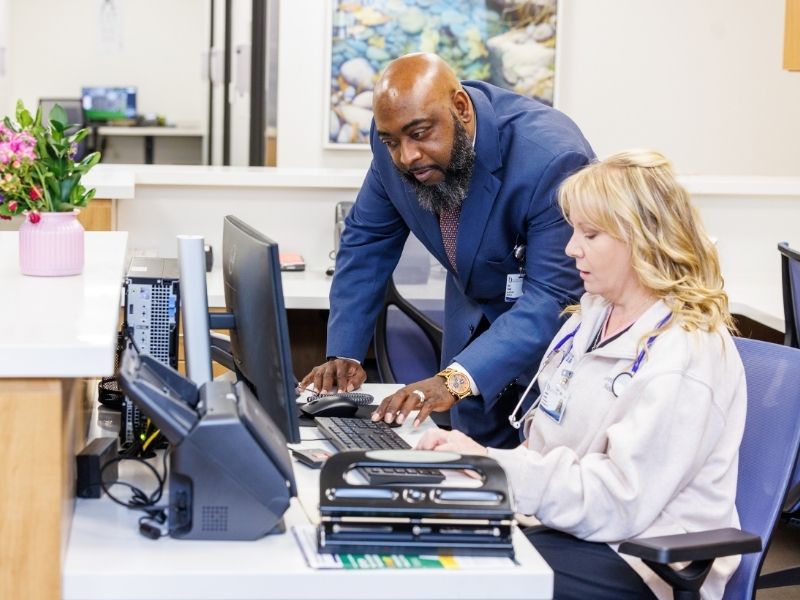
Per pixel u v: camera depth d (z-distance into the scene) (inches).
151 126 328.8
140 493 61.7
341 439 77.0
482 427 103.3
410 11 212.7
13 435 53.1
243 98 225.5
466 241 93.2
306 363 146.9
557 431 73.9
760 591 119.9
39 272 71.8
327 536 55.2
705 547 60.4
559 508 65.9
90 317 59.1
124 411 72.0
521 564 55.3
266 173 141.6
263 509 56.9
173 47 334.3
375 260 100.9
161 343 73.5
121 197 124.6
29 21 328.8
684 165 226.1
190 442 55.7
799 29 142.1
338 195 143.4
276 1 213.0
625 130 223.5
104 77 334.0
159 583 52.9
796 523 97.6
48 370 52.4
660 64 222.4
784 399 71.2
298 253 144.1
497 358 85.7
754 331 149.5
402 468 59.9
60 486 53.5
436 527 55.8
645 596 66.9
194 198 141.0
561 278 88.9
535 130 91.0
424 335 126.5
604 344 72.7
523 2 213.3
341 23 212.5
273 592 53.2
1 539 53.2
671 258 69.4
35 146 71.2
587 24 219.3
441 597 53.9
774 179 155.3
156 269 76.2
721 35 223.1
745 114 226.4
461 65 214.2
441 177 86.5
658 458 65.7
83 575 52.8
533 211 89.6
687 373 66.7
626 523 65.2
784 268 117.0
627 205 68.8
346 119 215.9
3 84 288.7
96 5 331.0
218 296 123.0
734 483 68.9
